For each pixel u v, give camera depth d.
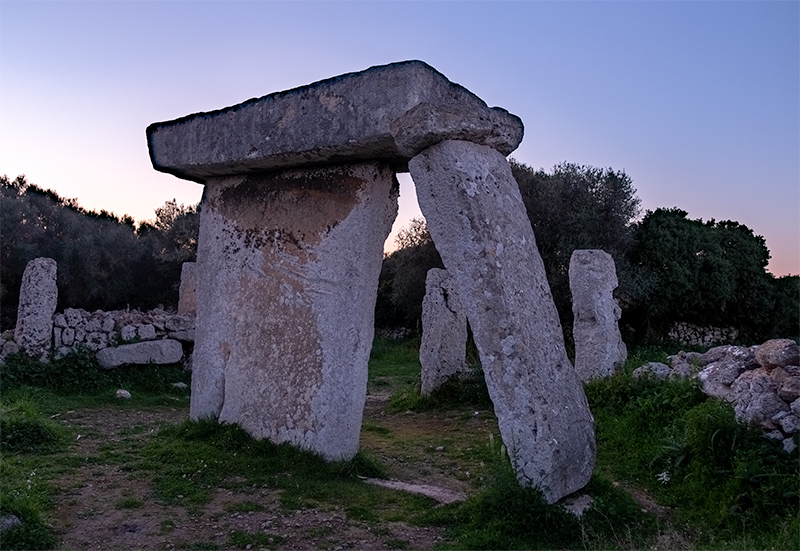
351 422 5.30
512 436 4.10
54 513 4.08
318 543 3.84
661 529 4.29
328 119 4.93
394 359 17.28
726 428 4.94
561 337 4.57
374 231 5.25
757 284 21.00
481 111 4.56
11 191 19.67
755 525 4.21
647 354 12.67
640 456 5.73
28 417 5.88
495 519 3.98
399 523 4.21
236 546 3.77
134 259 20.91
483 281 4.16
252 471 5.01
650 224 20.19
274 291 5.62
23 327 9.06
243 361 5.74
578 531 3.95
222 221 6.10
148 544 3.73
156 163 6.19
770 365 5.30
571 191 18.86
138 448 5.67
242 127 5.54
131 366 9.70
